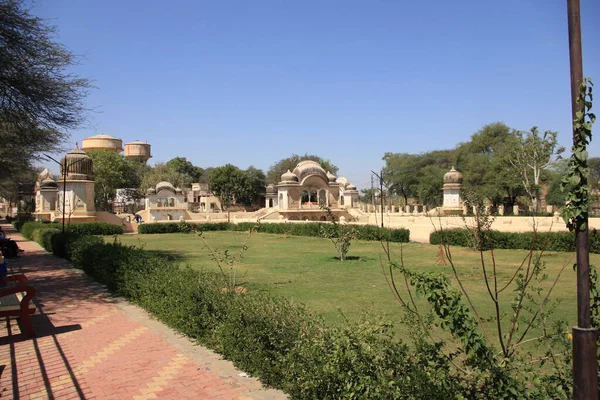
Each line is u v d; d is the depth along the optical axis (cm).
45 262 1889
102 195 5794
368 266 1622
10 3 1368
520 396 358
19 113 1545
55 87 1539
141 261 1107
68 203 3725
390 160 6419
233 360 648
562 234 1933
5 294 816
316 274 1452
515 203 5025
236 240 2997
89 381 613
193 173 9719
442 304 412
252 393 551
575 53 315
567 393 367
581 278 298
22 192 6306
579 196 304
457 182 4234
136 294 1055
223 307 709
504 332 746
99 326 890
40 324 917
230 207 7131
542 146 3406
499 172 4491
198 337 757
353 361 418
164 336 808
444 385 370
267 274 1459
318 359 452
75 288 1295
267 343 586
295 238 3083
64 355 722
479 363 388
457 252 2019
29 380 622
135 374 632
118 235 3653
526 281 473
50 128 1672
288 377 512
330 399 435
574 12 314
